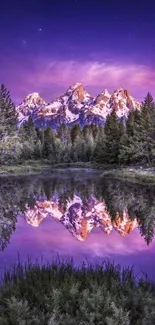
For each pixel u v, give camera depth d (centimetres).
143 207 1694
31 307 464
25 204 1853
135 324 426
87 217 1458
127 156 5338
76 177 4031
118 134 6200
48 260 805
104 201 1950
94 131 12481
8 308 443
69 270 593
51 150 9006
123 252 895
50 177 4028
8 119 6994
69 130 12762
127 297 468
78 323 412
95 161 7475
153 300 464
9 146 5944
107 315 423
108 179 3644
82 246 966
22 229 1216
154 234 1119
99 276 556
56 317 419
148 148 5134
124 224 1297
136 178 3525
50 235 1113
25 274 585
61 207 1750
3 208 1708
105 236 1098
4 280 584
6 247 955
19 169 5309
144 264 777
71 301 463
